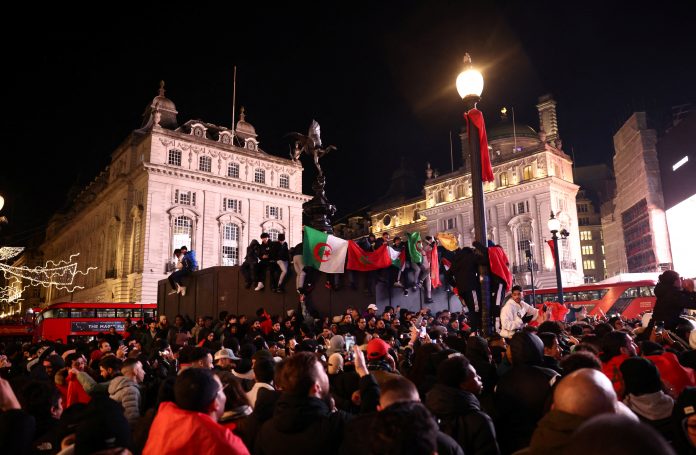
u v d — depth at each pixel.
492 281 10.66
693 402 3.69
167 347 10.06
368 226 92.56
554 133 74.81
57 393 5.36
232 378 5.39
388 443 2.57
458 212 74.94
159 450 3.60
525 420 4.79
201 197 64.25
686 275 60.00
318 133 21.72
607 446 1.50
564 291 36.09
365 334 10.64
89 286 77.06
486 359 6.34
